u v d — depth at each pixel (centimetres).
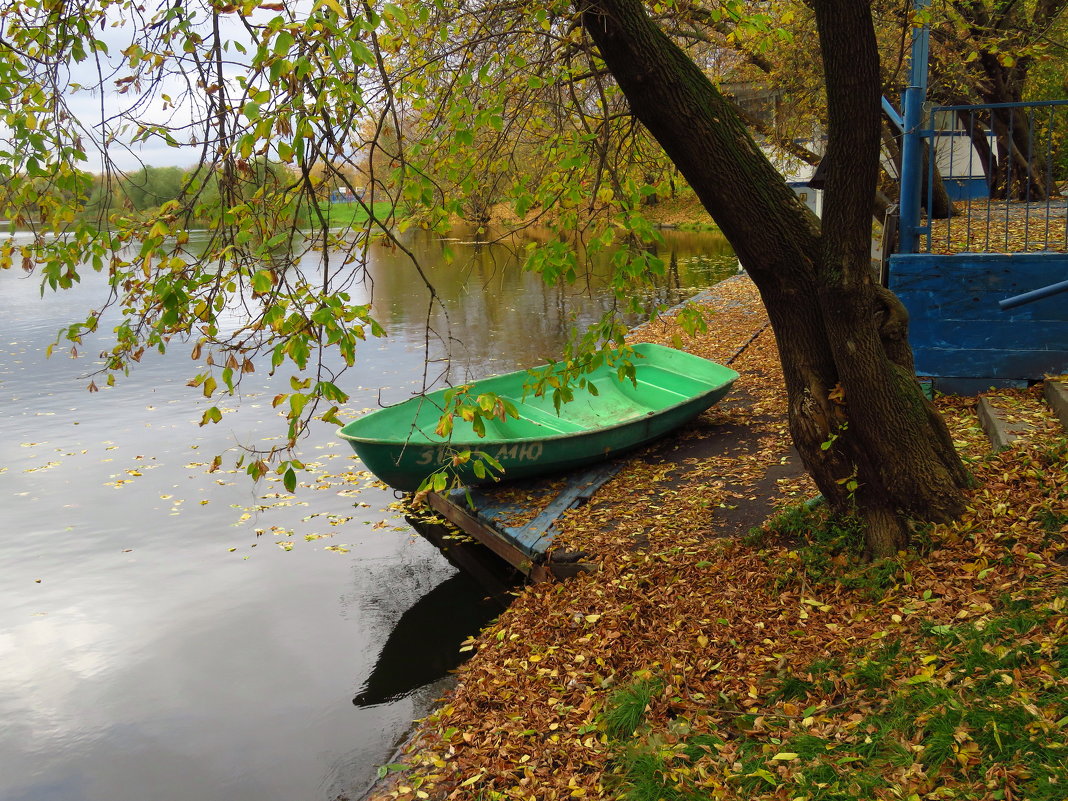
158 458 1163
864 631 468
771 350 1461
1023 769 316
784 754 374
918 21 711
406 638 700
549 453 868
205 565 843
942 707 365
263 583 805
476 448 822
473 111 513
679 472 883
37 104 356
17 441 1250
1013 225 1018
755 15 643
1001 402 731
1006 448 617
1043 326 755
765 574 577
